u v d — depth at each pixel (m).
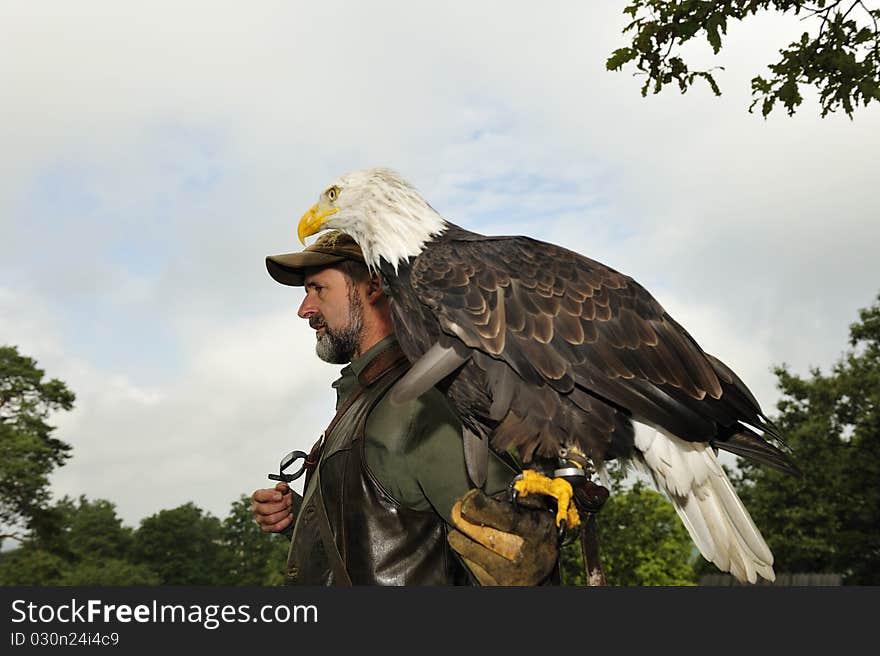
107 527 86.69
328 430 2.91
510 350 2.61
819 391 40.00
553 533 2.47
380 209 2.85
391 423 2.67
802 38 4.81
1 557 50.59
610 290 2.79
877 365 39.84
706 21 4.59
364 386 2.89
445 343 2.62
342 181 2.94
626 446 2.74
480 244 2.80
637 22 4.71
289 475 3.00
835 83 4.79
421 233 2.85
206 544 90.12
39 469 50.66
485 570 2.47
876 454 38.78
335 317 3.02
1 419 52.22
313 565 2.77
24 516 51.25
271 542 91.06
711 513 2.80
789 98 4.86
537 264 2.77
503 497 2.55
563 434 2.61
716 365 2.93
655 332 2.78
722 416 2.81
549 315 2.67
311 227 2.96
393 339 2.94
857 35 4.73
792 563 39.53
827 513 38.22
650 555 50.56
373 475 2.64
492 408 2.59
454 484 2.57
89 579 64.12
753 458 2.92
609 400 2.68
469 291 2.66
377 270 2.84
